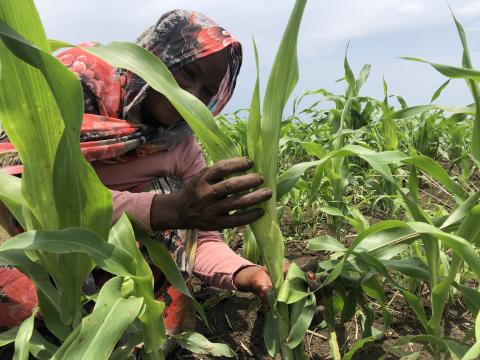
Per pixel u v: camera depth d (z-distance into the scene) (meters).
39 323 1.30
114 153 1.40
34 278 0.93
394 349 1.20
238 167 1.00
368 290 1.32
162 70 0.90
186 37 1.36
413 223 0.94
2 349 1.34
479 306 1.09
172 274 1.09
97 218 0.84
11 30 0.62
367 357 1.54
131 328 1.06
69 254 0.87
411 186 1.19
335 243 1.29
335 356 1.34
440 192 3.29
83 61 1.46
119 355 1.04
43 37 0.69
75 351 0.77
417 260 1.26
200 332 1.74
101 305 0.81
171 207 1.10
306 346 1.63
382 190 2.65
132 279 0.86
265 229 1.10
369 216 2.95
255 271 1.43
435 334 1.13
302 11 0.92
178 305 1.56
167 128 1.52
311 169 3.81
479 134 1.02
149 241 1.09
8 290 1.23
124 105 1.46
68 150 0.76
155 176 1.58
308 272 1.21
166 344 1.52
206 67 1.37
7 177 0.92
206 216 1.06
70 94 0.68
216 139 1.01
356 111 3.39
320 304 1.27
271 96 1.00
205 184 1.02
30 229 0.89
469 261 0.90
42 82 0.75
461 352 1.02
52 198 0.85
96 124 1.37
